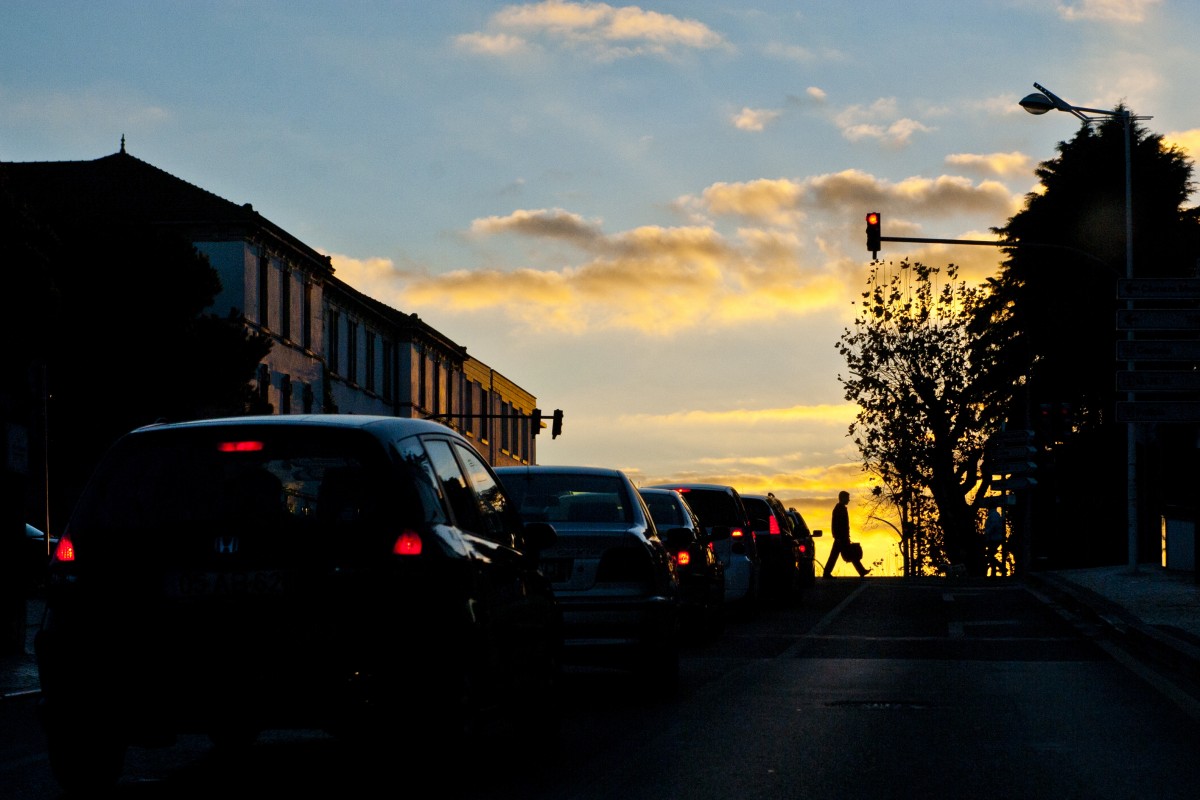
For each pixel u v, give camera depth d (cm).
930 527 7844
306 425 973
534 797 995
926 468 7700
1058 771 1091
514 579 1096
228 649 927
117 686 938
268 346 5588
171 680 931
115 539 955
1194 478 3656
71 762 988
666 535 2114
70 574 955
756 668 1867
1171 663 1842
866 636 2356
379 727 926
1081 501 6738
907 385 7769
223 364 5341
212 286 5400
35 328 4338
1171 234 7950
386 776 1095
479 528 1068
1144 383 3048
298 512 945
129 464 980
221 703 927
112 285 5191
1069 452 7162
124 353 5184
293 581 928
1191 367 3366
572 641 1507
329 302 7812
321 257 7444
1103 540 6588
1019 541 7044
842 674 1786
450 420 9862
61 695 947
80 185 6756
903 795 998
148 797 1012
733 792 1009
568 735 1291
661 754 1177
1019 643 2206
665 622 1540
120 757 1034
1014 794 1002
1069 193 8188
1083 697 1541
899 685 1658
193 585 938
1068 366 7456
